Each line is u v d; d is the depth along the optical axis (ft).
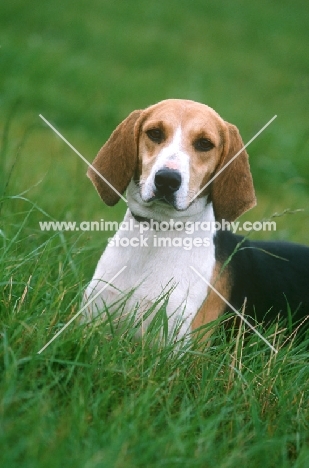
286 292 22.34
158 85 67.41
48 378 16.19
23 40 70.28
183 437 15.42
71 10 88.84
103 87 62.85
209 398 17.13
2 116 48.75
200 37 92.89
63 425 14.46
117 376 16.79
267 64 87.56
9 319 17.06
